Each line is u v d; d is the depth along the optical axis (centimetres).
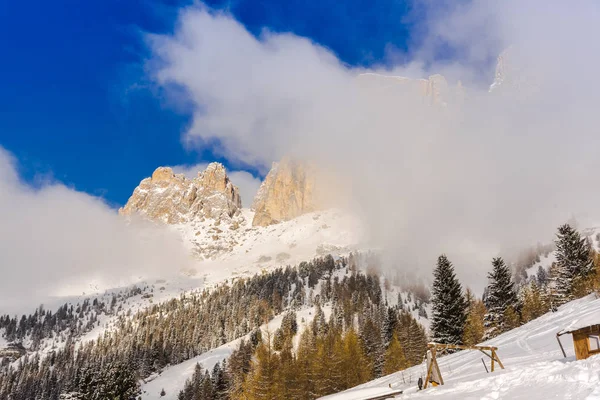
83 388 9650
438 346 3083
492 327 8262
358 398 2722
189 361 17438
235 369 12000
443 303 7731
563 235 8406
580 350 2286
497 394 2028
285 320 17688
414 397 2520
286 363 9581
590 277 7494
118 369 10050
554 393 1762
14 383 19425
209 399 11388
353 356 9469
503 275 8494
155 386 15175
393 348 9100
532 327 5409
